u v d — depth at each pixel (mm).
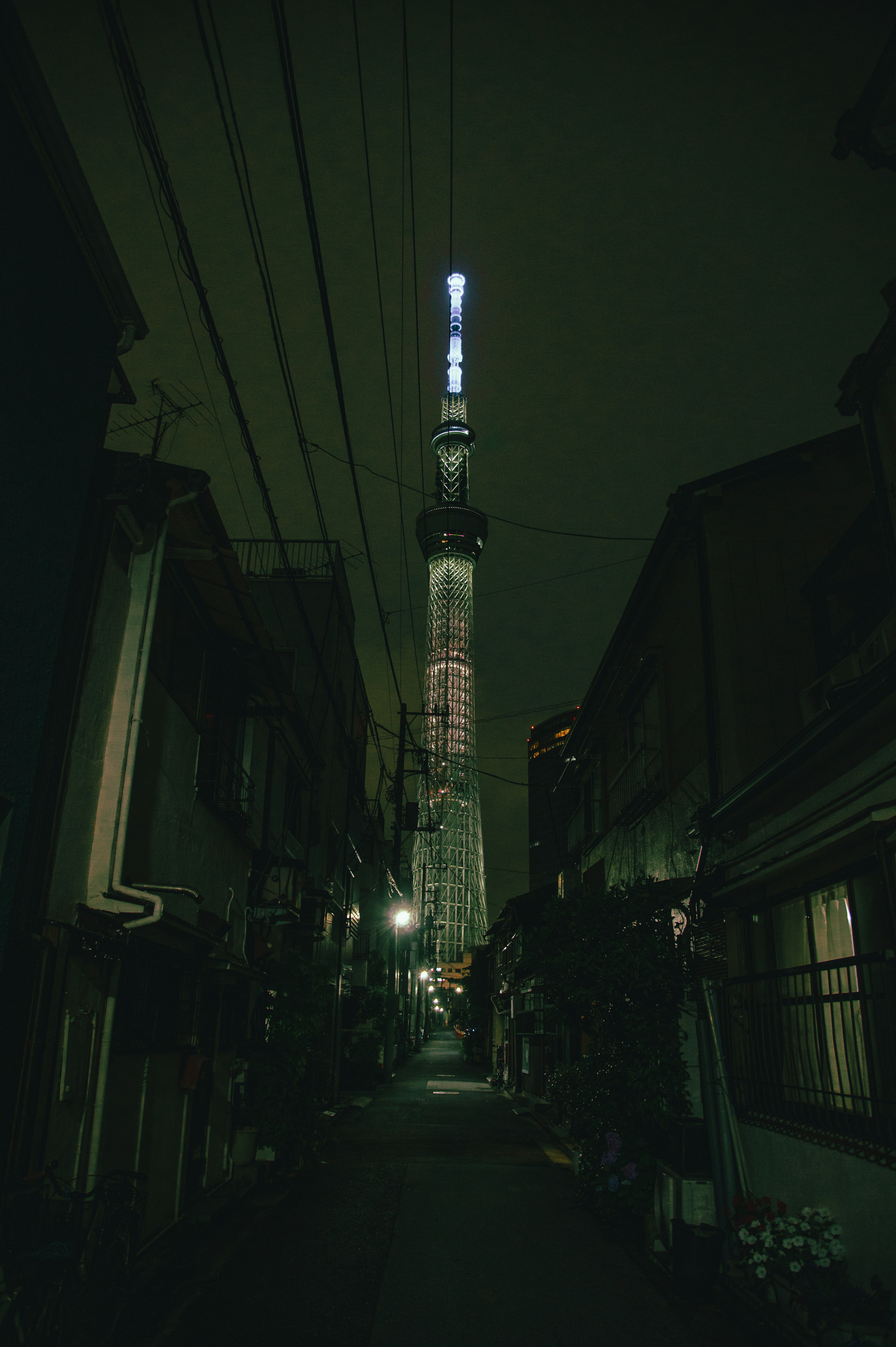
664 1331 6383
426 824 46344
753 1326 6352
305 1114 12750
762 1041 7402
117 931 6910
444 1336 6250
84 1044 6520
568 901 10289
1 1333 4793
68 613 6340
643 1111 8758
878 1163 5324
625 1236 9320
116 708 7094
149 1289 7172
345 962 26719
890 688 5312
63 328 6008
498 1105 24422
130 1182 6352
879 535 7613
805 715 8422
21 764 5609
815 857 6578
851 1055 6078
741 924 8281
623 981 9266
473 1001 47438
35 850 5766
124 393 7340
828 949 6684
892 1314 5059
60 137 5594
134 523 7078
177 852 9117
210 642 10227
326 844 20703
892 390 6305
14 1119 5445
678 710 11180
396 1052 41812
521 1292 7316
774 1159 6984
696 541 10266
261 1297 7047
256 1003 13641
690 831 10023
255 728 12922
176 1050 8953
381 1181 12492
